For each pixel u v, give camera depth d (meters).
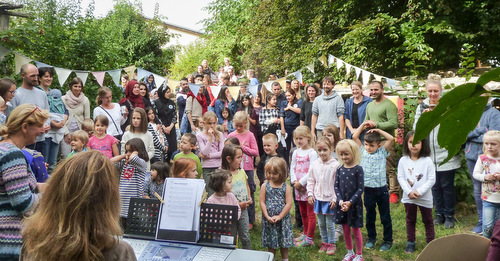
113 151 5.01
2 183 2.19
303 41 11.98
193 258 2.01
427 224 4.14
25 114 2.38
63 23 8.38
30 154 2.66
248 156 5.00
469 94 0.62
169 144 6.54
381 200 4.25
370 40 10.04
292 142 6.82
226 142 4.67
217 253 2.08
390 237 4.24
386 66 10.44
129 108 6.55
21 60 6.11
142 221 2.29
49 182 1.25
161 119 6.61
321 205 4.10
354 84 5.71
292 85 7.17
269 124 6.87
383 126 5.05
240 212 3.60
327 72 10.91
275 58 12.39
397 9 10.31
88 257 1.16
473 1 9.07
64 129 5.55
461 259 1.87
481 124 4.49
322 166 4.12
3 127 2.38
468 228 4.61
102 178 1.24
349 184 3.85
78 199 1.19
